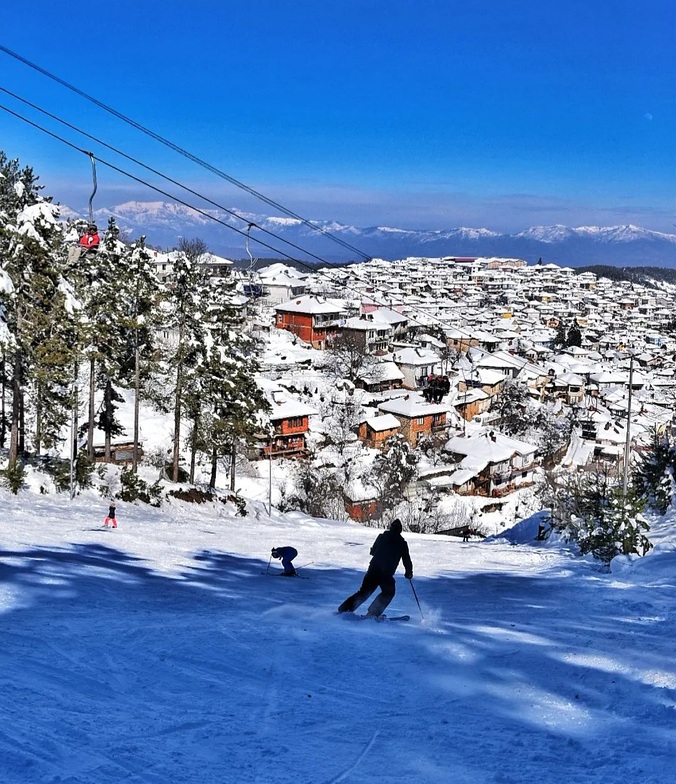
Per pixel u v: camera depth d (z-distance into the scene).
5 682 6.31
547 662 7.96
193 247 132.62
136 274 49.19
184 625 9.69
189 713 5.95
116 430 57.00
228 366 50.34
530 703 6.52
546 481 73.00
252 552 23.84
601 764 4.95
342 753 5.17
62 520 29.98
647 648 8.74
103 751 4.82
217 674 7.30
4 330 35.81
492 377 133.75
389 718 6.05
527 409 117.31
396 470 81.62
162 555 20.64
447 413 111.25
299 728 5.72
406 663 7.91
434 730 5.71
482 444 93.62
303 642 8.79
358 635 9.27
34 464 41.50
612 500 20.03
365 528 48.59
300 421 89.50
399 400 107.31
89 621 9.84
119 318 47.12
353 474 83.75
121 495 41.09
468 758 5.10
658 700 6.49
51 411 43.75
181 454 74.19
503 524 79.81
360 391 115.31
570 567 19.23
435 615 11.36
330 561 22.11
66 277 40.81
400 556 11.00
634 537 19.00
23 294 37.19
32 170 52.53
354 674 7.46
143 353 51.53
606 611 12.05
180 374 50.38
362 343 133.00
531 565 20.73
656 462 27.98
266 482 77.56
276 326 147.88
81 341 41.22
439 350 155.75
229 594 13.82
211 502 47.09
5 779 4.14
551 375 145.88
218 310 50.84
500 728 5.78
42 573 14.42
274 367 121.38
